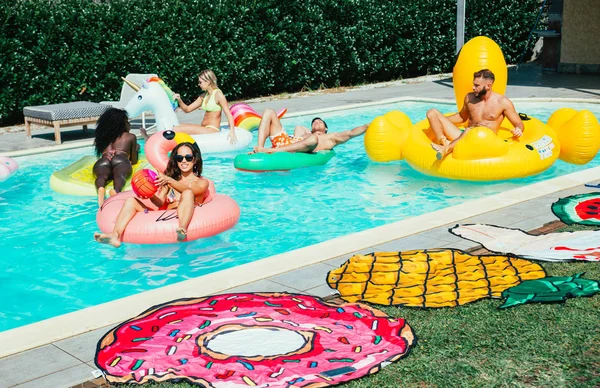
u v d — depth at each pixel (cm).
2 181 963
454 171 870
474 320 433
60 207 834
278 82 1811
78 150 1155
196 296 488
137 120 1425
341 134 1051
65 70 1423
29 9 1369
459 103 981
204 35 1616
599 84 1711
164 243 680
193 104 1159
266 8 1711
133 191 720
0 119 1416
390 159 987
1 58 1338
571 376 362
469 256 546
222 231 713
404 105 1566
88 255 670
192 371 379
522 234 599
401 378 368
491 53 949
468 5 2081
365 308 455
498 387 354
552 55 2031
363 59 1933
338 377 368
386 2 1934
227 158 1068
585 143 905
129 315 460
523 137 924
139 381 370
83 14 1438
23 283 610
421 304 460
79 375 382
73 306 561
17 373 387
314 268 538
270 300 474
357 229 730
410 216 767
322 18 1802
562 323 423
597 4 1922
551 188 753
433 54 2069
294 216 779
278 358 390
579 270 511
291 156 983
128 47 1491
